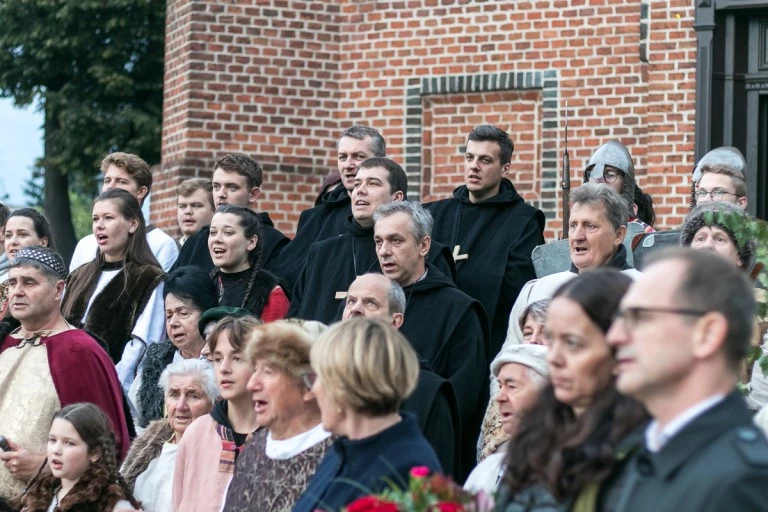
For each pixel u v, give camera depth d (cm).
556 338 567
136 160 1432
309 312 1156
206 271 1257
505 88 1966
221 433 886
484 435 888
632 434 536
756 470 473
